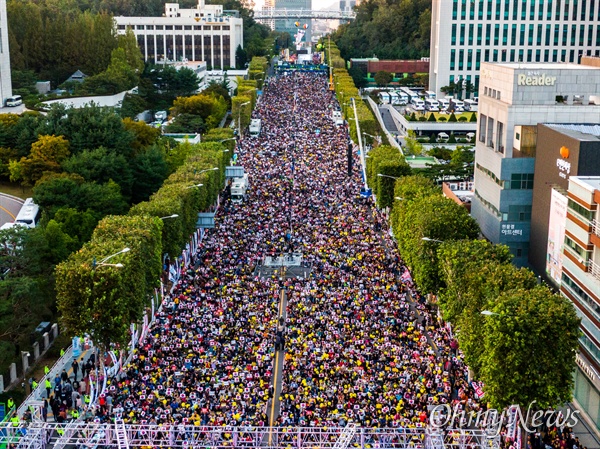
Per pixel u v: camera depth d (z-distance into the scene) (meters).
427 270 159.25
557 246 151.75
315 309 158.12
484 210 189.88
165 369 132.12
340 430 106.69
